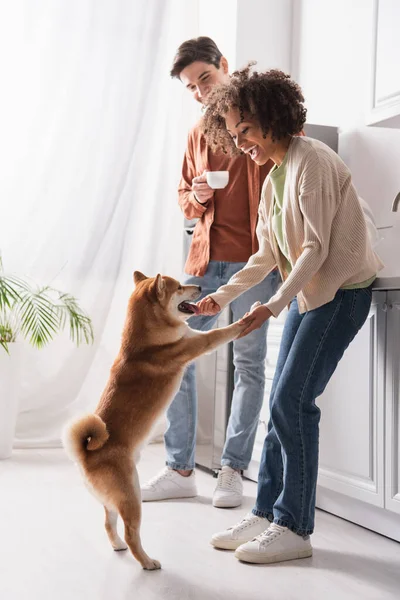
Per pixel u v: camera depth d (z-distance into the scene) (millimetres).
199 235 2779
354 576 1854
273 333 2832
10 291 3592
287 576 1839
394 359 2105
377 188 2980
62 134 3721
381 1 2518
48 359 3709
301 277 1860
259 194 2689
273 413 1970
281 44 3676
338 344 1954
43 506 2463
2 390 3260
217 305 2131
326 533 2242
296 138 1997
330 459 2371
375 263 2068
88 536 2137
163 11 3879
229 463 2635
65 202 3734
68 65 3732
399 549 2098
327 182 1885
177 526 2281
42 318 3617
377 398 2168
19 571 1828
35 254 3693
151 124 3875
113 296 3811
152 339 1992
